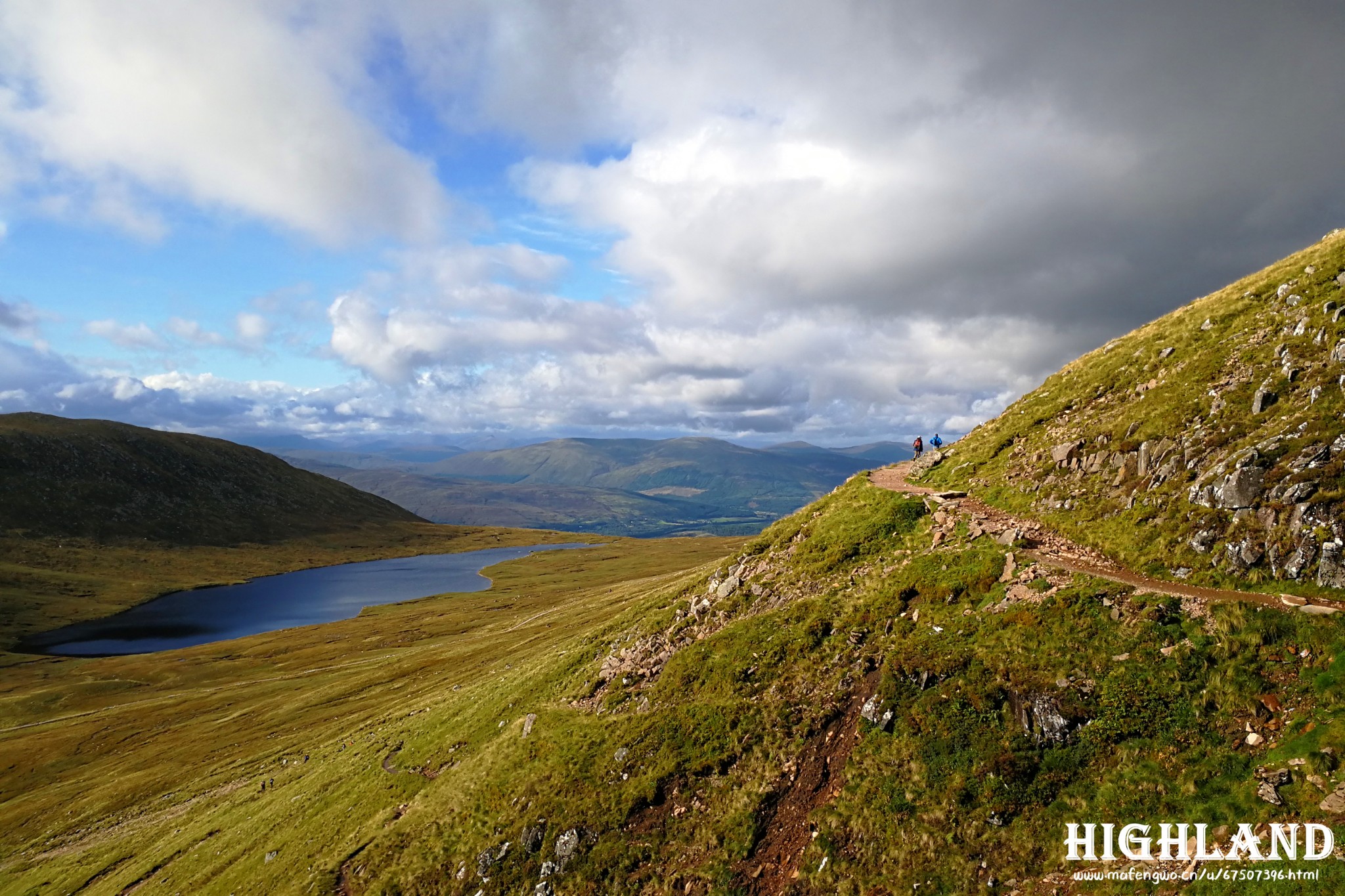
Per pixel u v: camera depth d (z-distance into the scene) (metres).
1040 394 55.50
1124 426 39.41
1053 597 29.30
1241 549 26.48
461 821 38.72
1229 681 22.02
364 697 91.88
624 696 43.09
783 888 25.34
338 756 63.31
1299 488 25.75
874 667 32.72
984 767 24.38
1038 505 40.09
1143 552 30.45
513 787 38.62
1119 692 23.78
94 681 132.00
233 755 79.94
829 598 40.12
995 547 36.06
